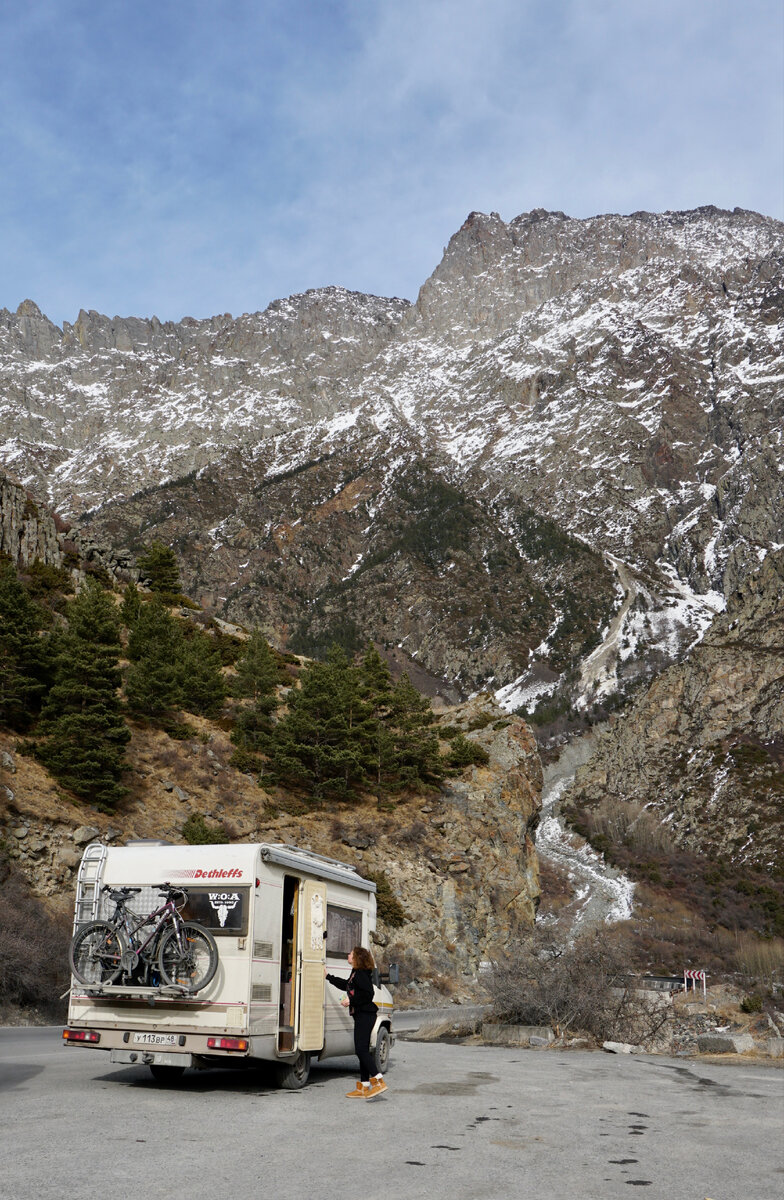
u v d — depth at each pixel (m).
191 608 72.38
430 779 54.16
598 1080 14.60
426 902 46.16
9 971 25.39
